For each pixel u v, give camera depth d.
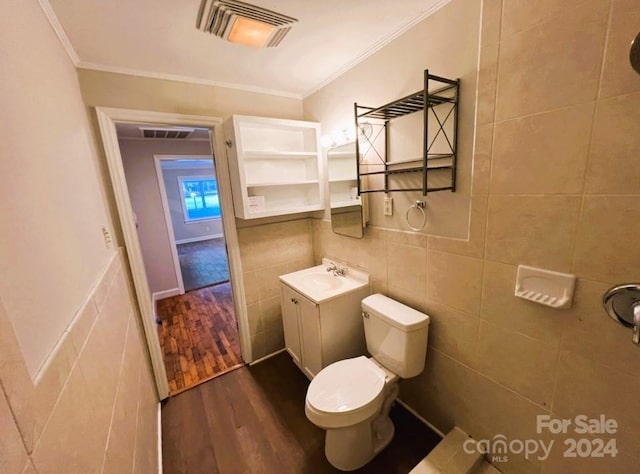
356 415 1.28
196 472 1.48
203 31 1.35
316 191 2.33
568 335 1.02
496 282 1.21
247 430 1.72
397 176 1.61
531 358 1.14
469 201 1.27
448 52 1.25
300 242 2.53
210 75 1.88
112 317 1.11
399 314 1.53
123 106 1.70
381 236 1.78
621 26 0.78
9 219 0.52
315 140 2.22
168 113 1.83
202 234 8.58
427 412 1.68
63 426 0.55
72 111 1.27
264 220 2.32
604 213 0.88
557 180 0.97
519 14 0.99
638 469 0.92
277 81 2.05
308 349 1.94
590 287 0.94
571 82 0.90
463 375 1.42
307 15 1.28
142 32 1.33
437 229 1.43
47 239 0.68
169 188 7.89
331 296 1.77
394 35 1.47
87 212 1.14
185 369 2.34
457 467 1.34
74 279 0.81
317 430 1.70
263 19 1.29
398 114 1.54
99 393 0.79
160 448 1.61
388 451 1.54
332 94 2.01
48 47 1.05
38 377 0.50
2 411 0.38
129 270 1.80
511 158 1.08
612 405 0.95
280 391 2.04
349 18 1.33
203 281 4.66
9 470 0.37
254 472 1.46
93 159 1.54
